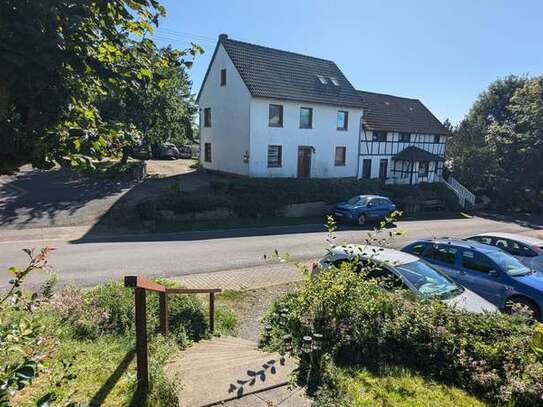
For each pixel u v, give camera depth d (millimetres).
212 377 4543
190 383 4359
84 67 2465
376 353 5504
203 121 32844
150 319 6281
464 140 46219
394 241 19031
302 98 28297
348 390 4527
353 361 5410
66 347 4703
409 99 40344
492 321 5539
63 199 20312
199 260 13523
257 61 28891
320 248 16344
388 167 35062
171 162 37719
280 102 27703
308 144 29500
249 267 13023
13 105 2320
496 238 13195
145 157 37688
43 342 3002
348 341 5527
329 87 30703
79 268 11766
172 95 28703
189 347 6012
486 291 9328
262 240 17562
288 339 5723
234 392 4258
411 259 8398
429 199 32375
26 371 2291
